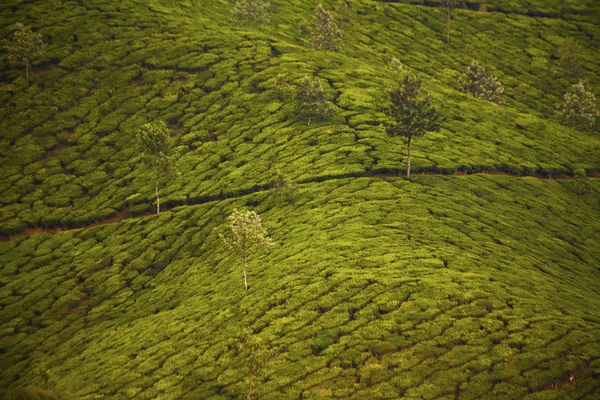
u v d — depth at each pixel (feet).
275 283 289.53
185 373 242.58
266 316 263.49
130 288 360.69
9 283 379.14
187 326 281.33
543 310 248.11
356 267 288.51
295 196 397.39
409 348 230.07
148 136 430.20
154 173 478.59
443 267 285.23
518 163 469.16
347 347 234.99
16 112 551.59
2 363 310.86
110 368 263.70
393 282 268.62
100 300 355.36
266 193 414.21
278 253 327.88
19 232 436.35
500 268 293.84
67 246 410.72
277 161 455.22
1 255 407.44
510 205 396.57
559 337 227.81
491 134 514.27
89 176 488.44
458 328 237.04
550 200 419.13
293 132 490.90
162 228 407.23
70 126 538.47
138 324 309.63
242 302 283.18
